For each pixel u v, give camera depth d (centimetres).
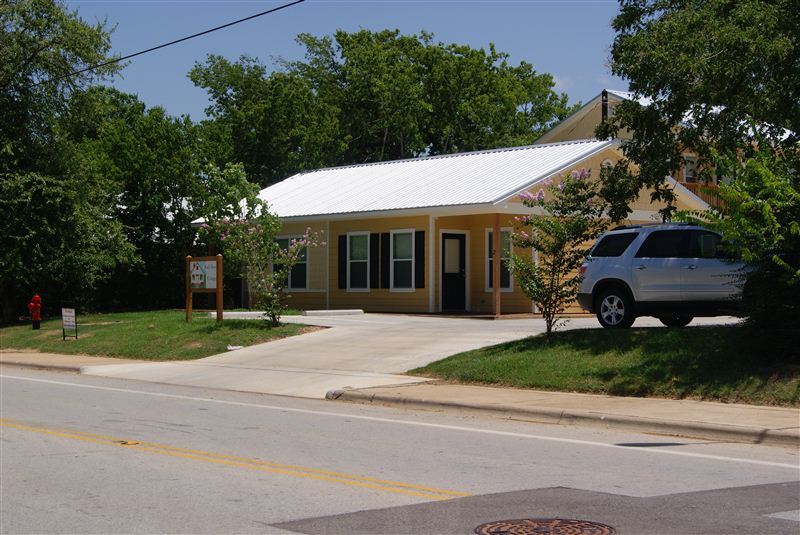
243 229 2509
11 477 917
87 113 3612
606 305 1853
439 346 2031
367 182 3666
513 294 3097
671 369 1486
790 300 1441
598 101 4400
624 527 708
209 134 4766
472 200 2909
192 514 760
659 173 1852
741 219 1449
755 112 1736
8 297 3622
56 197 3350
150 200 4253
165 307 4484
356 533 695
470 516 746
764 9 1705
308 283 3525
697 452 1060
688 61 1698
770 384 1366
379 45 5838
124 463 991
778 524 718
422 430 1234
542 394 1502
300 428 1253
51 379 1969
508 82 6053
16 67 3381
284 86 5312
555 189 1881
